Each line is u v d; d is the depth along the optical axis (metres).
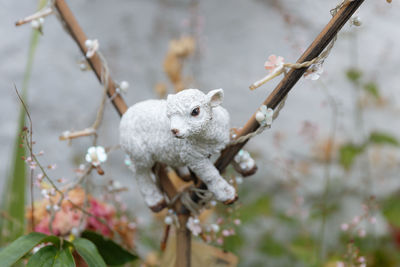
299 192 1.09
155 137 0.61
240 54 1.62
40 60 1.68
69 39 1.74
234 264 0.68
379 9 1.15
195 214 0.65
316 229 1.09
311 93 1.53
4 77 1.65
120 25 1.70
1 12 1.72
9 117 1.61
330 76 1.29
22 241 0.62
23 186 0.79
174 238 0.69
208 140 0.60
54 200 0.71
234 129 0.63
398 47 1.35
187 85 0.96
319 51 0.59
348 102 1.34
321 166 1.26
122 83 0.67
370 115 1.35
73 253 0.68
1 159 1.53
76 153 1.29
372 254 0.97
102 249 0.69
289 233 1.10
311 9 1.26
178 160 0.62
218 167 0.63
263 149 1.39
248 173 0.65
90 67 0.67
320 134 1.31
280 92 0.60
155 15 1.68
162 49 1.63
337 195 1.14
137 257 0.70
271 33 1.62
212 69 1.59
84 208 0.68
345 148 1.05
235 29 1.66
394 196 1.04
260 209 1.05
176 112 0.58
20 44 1.71
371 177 1.20
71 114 1.59
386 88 1.32
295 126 1.48
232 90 1.58
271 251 1.04
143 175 0.64
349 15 0.58
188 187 0.65
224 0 1.69
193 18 1.08
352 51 1.28
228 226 0.71
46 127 1.54
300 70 0.59
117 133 1.53
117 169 1.48
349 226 0.75
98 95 1.66
